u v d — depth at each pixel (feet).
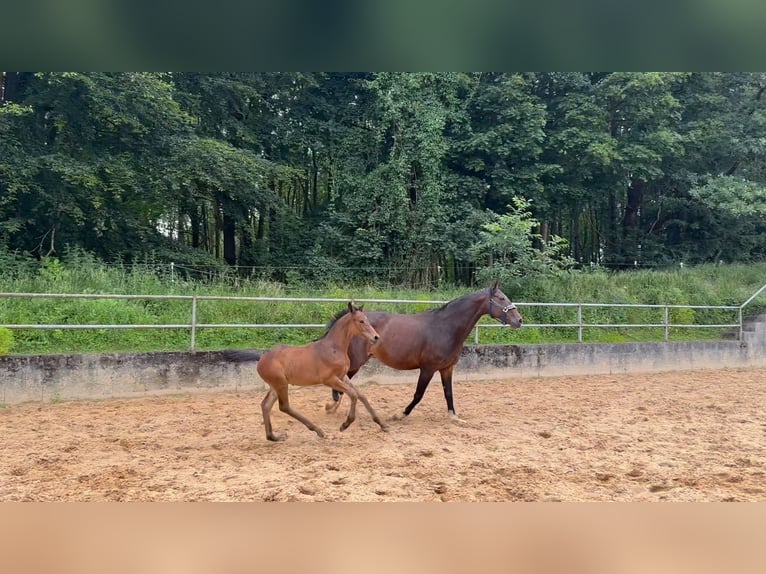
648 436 26.96
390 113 76.43
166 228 85.20
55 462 21.36
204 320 45.11
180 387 36.24
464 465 21.47
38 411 30.73
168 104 63.31
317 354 24.39
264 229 91.20
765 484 19.84
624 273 75.61
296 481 19.17
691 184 89.20
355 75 87.56
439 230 76.02
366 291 57.52
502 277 60.54
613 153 78.13
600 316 59.52
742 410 33.86
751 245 97.25
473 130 82.12
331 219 79.30
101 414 30.17
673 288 66.74
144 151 64.44
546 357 47.47
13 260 53.21
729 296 68.44
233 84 77.10
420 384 28.94
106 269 52.54
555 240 62.95
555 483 19.65
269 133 85.97
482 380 44.98
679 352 53.26
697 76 89.56
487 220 73.51
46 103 59.26
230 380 37.52
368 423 28.78
